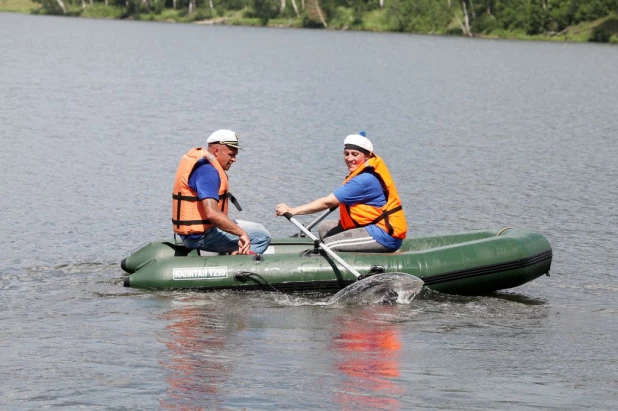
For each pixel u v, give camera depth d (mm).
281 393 8359
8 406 7953
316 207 12406
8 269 13727
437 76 64562
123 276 13305
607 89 57156
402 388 8609
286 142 29047
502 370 9344
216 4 153625
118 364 9117
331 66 71375
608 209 19703
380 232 12461
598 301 12641
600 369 9500
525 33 125375
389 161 25859
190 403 8078
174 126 32719
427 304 12016
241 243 12312
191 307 11492
